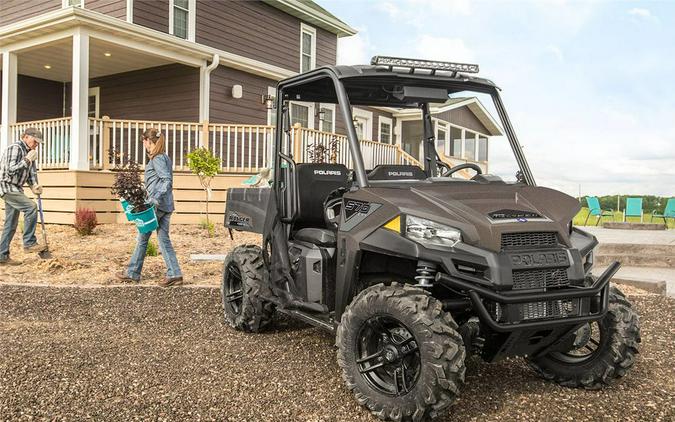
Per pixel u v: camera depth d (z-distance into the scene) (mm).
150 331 4918
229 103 15828
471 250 3053
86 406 3297
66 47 13492
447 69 3885
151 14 14500
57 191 11969
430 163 4676
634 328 3520
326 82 4254
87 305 5727
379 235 3311
